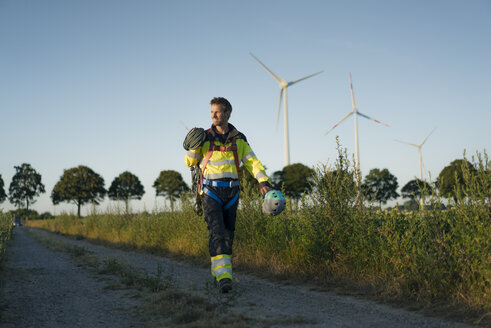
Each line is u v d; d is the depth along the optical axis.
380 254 4.68
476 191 3.80
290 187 55.56
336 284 4.74
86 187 78.75
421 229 4.27
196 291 4.45
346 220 5.19
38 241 17.53
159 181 74.50
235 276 5.80
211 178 4.37
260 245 6.72
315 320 3.16
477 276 3.57
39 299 4.25
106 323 3.22
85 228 21.72
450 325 2.98
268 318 3.21
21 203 98.12
